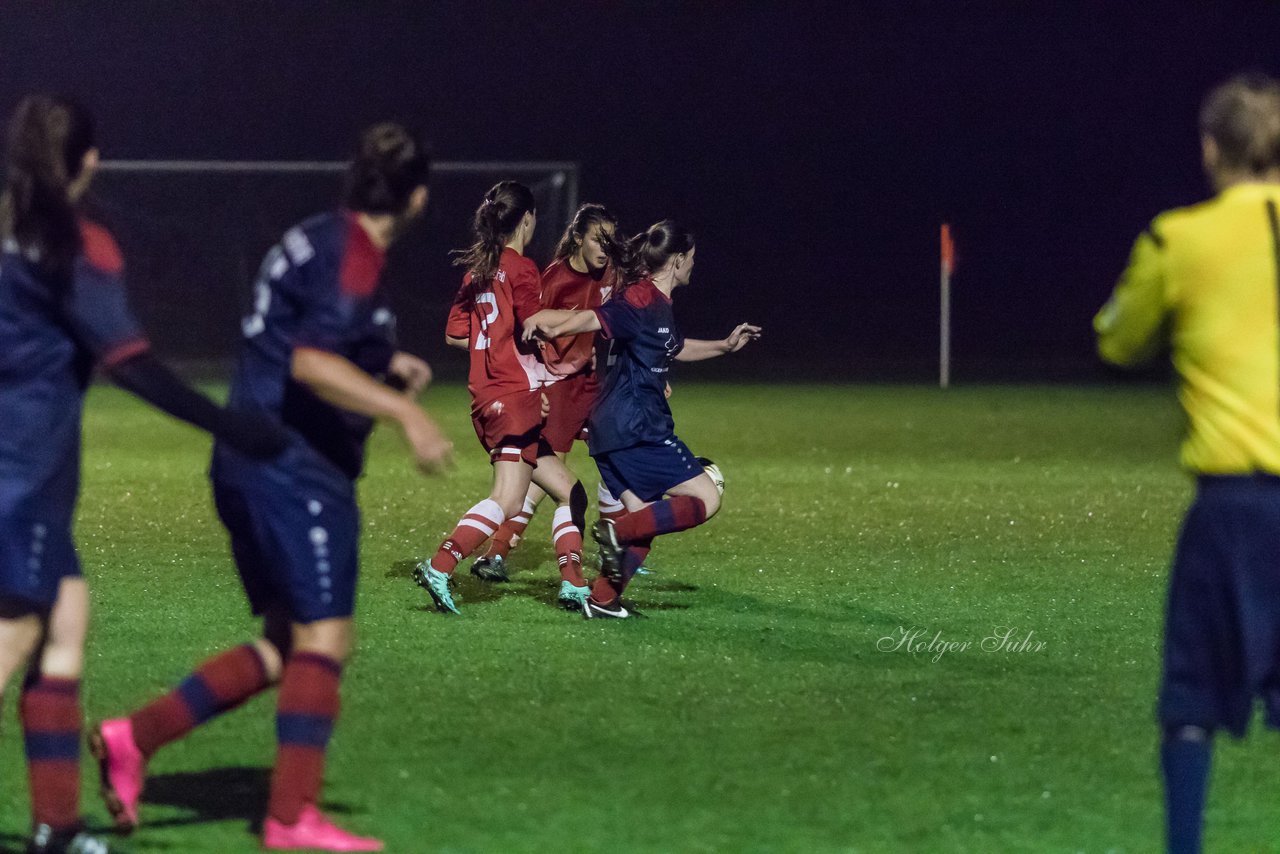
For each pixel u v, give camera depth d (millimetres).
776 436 60781
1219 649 13695
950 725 20297
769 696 21719
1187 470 14008
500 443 28047
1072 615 27719
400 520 38812
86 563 31938
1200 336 13805
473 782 17672
